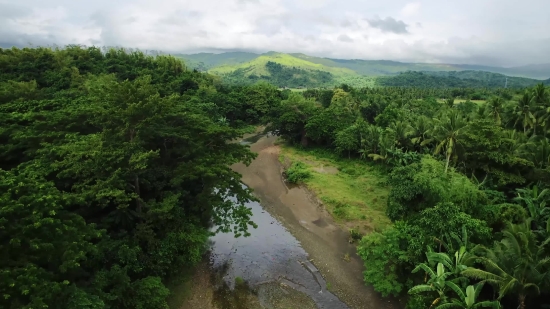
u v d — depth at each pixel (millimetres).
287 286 25719
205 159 27844
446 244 22141
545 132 46750
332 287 25750
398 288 22750
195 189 30453
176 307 22719
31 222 14352
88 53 80812
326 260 29125
